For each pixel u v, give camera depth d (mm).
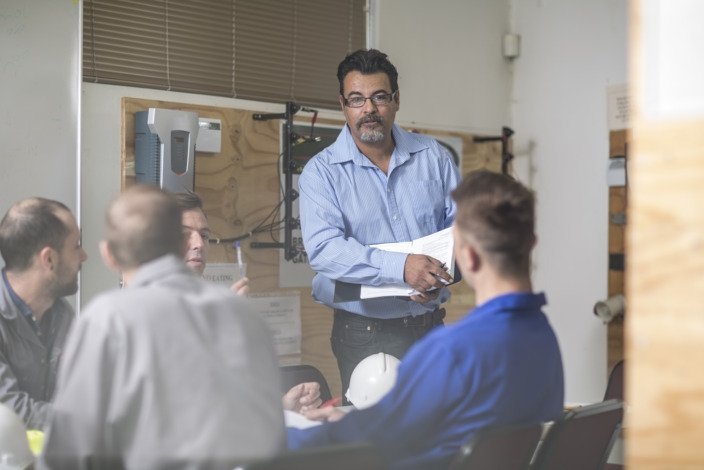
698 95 1069
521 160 4949
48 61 3303
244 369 1457
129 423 1401
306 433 1712
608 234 4430
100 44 3615
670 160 1088
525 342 1592
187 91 3867
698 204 1070
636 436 1121
